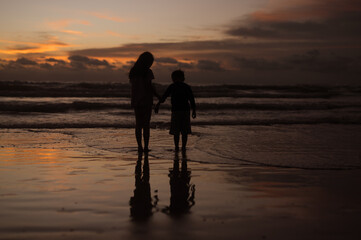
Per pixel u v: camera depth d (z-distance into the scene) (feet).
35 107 50.80
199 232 8.92
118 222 9.62
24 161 18.76
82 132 31.65
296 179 15.15
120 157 20.52
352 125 38.24
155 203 11.50
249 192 12.96
